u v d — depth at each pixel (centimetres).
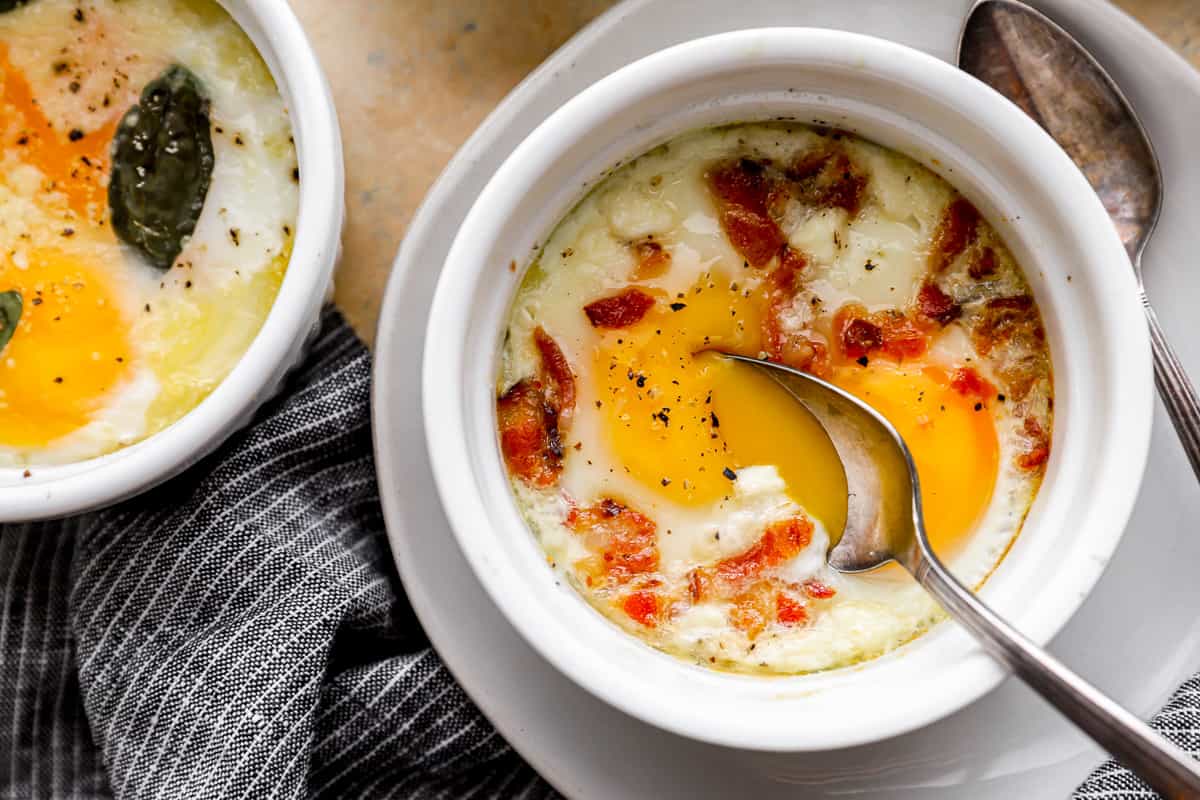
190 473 29
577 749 28
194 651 28
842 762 28
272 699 28
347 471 30
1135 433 25
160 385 28
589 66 27
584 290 27
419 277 28
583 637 26
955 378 26
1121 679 27
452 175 27
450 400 25
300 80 26
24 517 26
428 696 29
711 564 26
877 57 25
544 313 26
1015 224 26
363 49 30
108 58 28
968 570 26
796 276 27
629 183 26
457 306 25
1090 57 27
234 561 29
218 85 28
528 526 26
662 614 26
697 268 27
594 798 28
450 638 28
